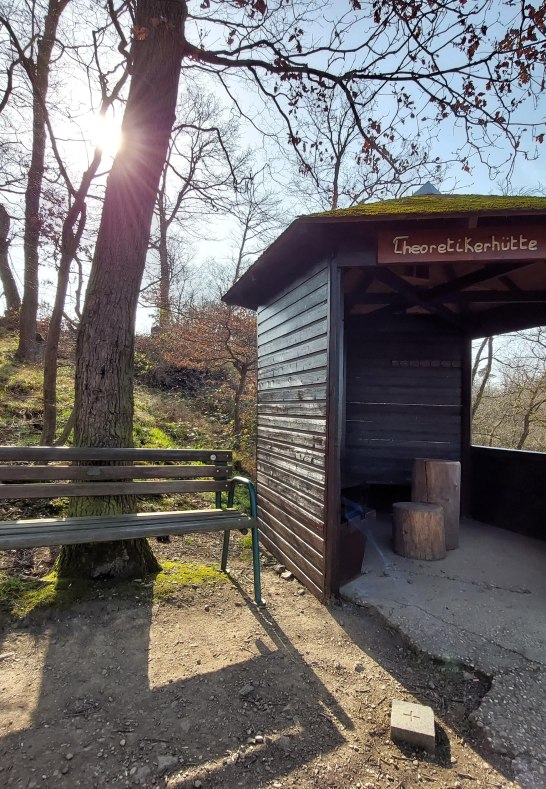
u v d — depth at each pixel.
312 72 5.21
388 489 6.32
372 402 6.29
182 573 3.62
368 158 5.99
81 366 3.49
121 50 4.59
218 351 10.18
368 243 3.26
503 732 2.04
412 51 4.89
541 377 13.09
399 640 2.87
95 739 1.92
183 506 5.50
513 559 4.32
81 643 2.61
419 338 6.29
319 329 3.54
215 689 2.29
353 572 3.76
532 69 4.47
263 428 5.05
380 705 2.25
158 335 13.23
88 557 3.32
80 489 3.13
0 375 8.39
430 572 3.94
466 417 6.16
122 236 3.54
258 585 3.28
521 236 2.97
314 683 2.40
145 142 3.66
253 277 4.46
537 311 5.21
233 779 1.76
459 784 1.78
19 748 1.84
